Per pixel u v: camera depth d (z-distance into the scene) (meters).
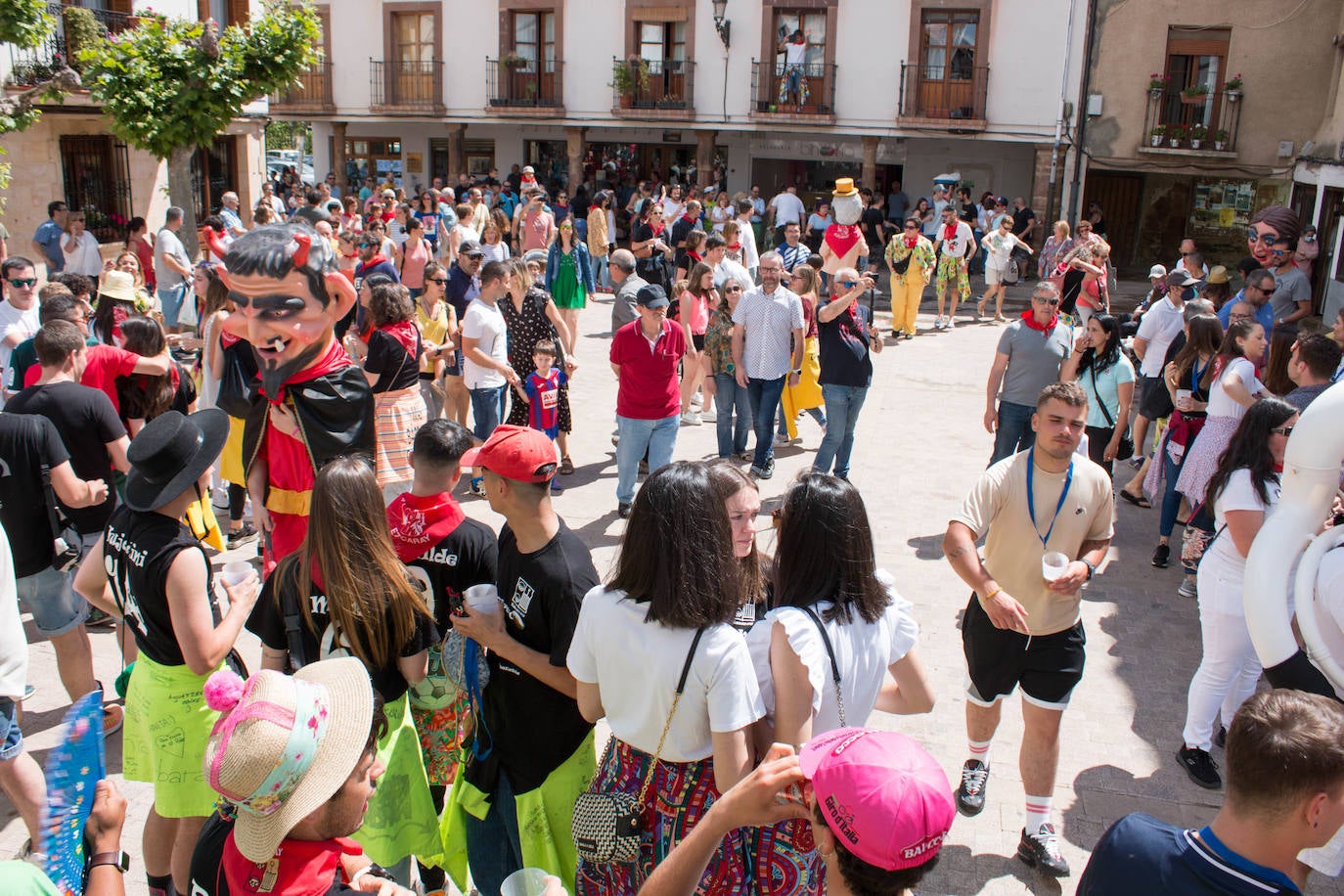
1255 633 3.73
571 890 3.29
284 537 4.89
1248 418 4.31
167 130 13.65
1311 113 20.25
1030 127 21.98
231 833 2.24
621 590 2.76
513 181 24.62
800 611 2.80
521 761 3.27
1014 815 4.36
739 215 14.84
